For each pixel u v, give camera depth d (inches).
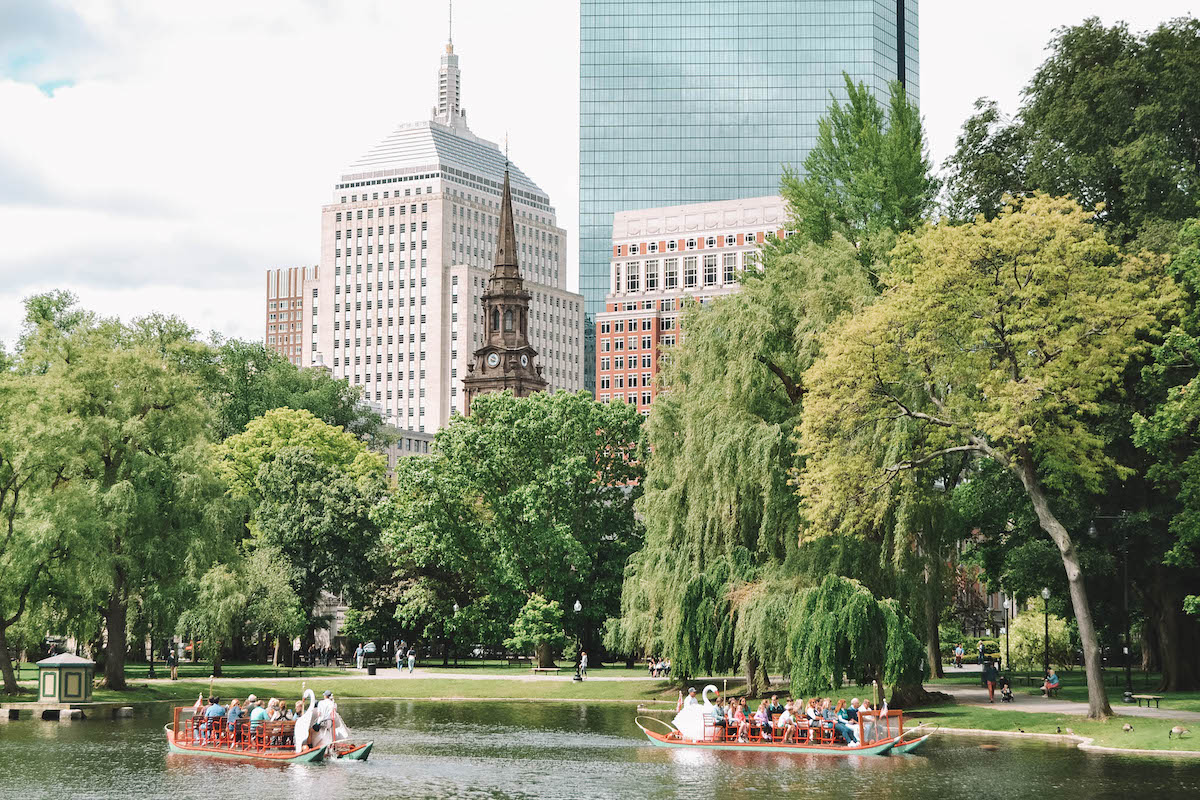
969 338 2327.8
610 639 3361.2
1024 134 3009.4
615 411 4419.3
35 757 2150.6
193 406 3255.4
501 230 7790.4
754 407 2687.0
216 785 1859.0
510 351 7677.2
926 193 3348.9
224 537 3260.3
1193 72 2748.5
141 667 4362.7
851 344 2325.3
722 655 2659.9
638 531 4441.4
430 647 5585.6
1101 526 2832.2
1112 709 2469.2
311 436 5698.8
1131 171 2662.4
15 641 3186.5
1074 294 2256.4
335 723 2220.7
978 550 3368.6
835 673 2317.9
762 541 2620.6
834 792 1750.7
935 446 2475.4
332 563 4707.2
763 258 3479.3
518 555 4256.9
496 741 2402.8
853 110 3523.6
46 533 2856.8
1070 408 2433.6
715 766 2032.5
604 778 1910.7
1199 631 2994.6
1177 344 2311.8
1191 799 1651.1
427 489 4281.5
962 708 2618.1
